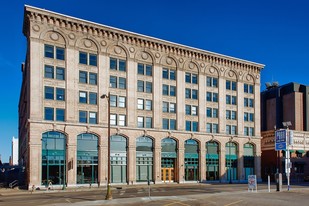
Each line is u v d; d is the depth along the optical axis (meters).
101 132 53.06
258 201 28.48
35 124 47.97
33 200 31.36
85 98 52.81
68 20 51.84
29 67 49.56
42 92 49.12
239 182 64.19
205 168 63.41
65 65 51.44
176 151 60.75
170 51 62.12
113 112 54.91
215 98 66.88
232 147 68.12
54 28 50.88
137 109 57.41
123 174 54.75
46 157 48.59
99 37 54.81
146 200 29.50
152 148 58.34
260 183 61.47
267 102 94.88
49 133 49.34
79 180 50.84
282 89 91.38
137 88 57.88
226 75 68.81
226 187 48.50
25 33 54.69
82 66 53.00
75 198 32.88
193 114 63.56
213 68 67.25
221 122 66.62
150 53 59.81
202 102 64.69
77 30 52.91
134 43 58.19
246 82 71.62
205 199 30.12
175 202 27.95
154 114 58.84
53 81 50.28
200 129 63.72
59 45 51.28
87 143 52.25
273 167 74.06
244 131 69.94
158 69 60.38
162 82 60.72
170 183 58.44
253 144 70.81
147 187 49.50
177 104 61.59
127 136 55.47
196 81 64.88
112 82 55.50
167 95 61.03
